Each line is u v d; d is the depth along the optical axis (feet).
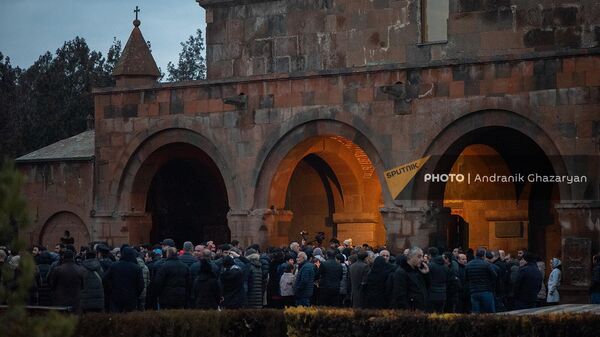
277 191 142.51
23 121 253.03
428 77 132.05
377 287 98.94
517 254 142.72
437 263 103.81
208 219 164.86
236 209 143.02
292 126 139.44
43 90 259.39
